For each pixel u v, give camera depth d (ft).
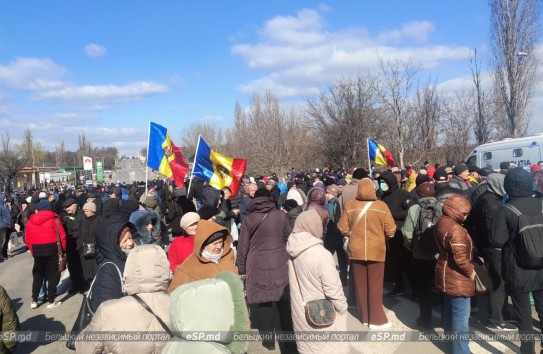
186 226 16.56
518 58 79.36
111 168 369.30
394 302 22.09
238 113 174.19
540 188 22.65
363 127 99.55
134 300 9.66
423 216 17.74
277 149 134.31
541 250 13.82
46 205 25.45
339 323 11.63
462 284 14.39
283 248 16.74
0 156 163.63
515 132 80.43
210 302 8.46
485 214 17.12
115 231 12.41
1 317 14.51
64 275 31.83
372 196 18.47
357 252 18.31
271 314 19.51
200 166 28.63
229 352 8.27
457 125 97.14
